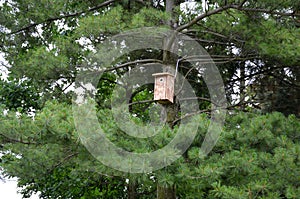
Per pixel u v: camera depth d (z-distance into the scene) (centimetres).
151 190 1007
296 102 896
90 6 892
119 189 1090
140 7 905
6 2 887
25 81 1027
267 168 631
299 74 890
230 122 738
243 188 616
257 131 666
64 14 850
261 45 729
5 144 700
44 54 734
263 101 909
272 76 917
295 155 617
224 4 726
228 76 933
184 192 827
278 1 691
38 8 838
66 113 623
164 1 966
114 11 712
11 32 878
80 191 1102
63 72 764
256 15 735
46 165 722
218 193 581
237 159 609
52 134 623
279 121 707
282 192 631
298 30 741
